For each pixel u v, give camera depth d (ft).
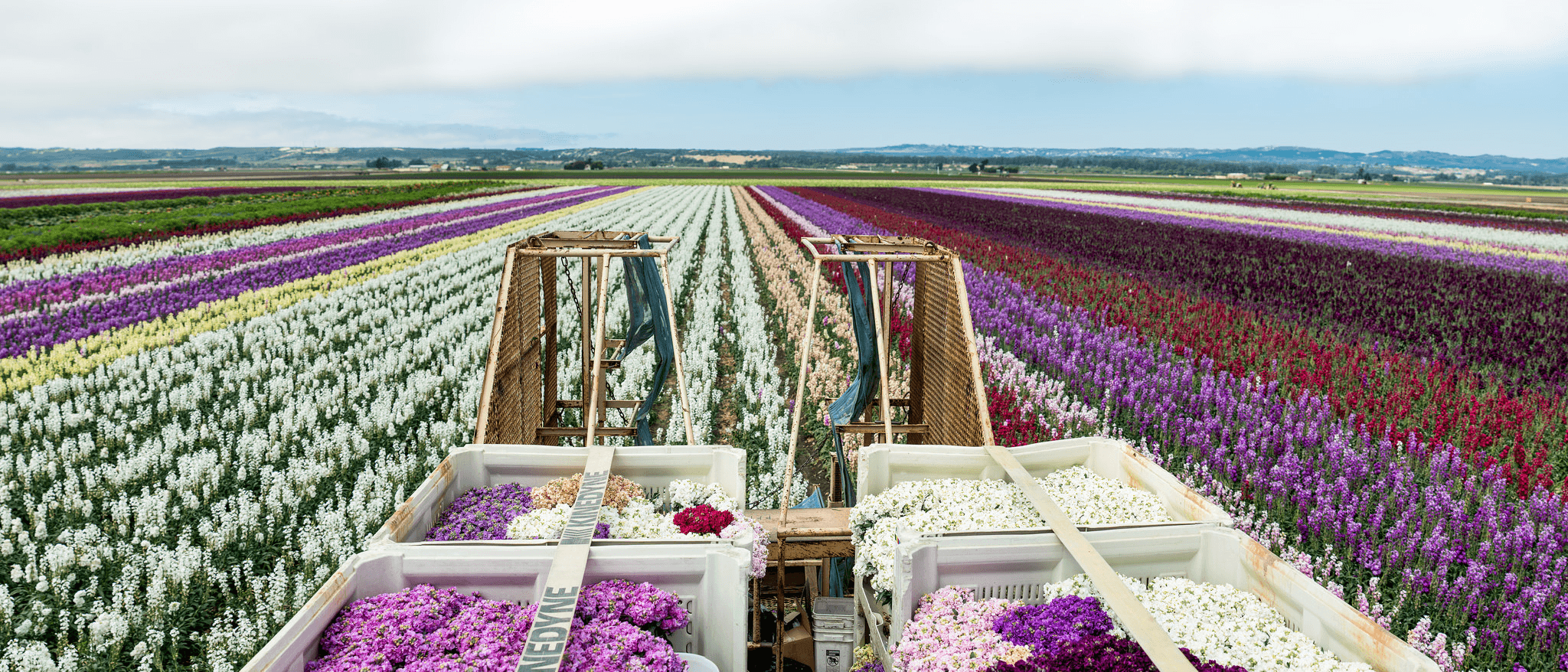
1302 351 50.34
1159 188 360.89
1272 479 29.73
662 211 160.76
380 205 186.39
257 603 21.90
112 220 142.10
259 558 25.04
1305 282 83.71
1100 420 38.91
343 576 13.23
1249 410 37.24
